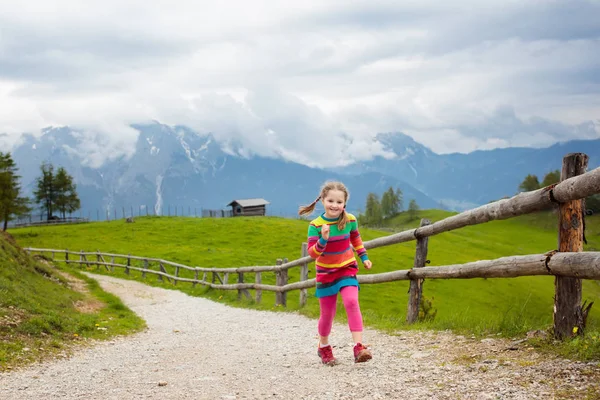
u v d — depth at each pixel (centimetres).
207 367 634
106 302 1823
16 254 1836
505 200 575
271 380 518
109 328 1148
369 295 3675
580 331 478
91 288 2241
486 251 7944
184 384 537
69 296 1680
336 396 430
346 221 548
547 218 12106
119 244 5450
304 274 1366
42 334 937
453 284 4562
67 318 1127
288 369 568
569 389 362
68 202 10312
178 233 6128
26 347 816
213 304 1883
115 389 537
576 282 482
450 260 6272
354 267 559
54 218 10406
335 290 552
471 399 377
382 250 5584
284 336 886
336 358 586
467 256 6875
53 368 700
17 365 707
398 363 524
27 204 7494
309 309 1264
